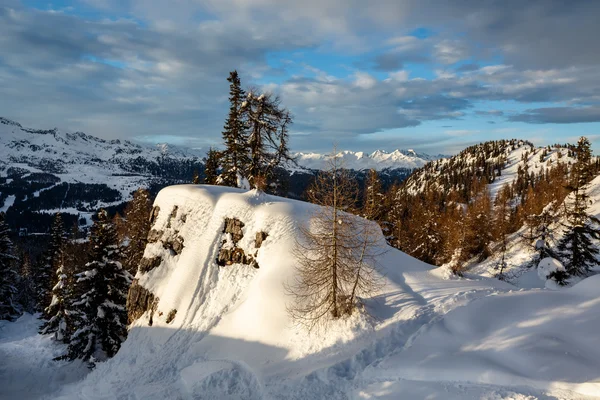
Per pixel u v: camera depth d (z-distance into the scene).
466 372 12.30
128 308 27.31
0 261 40.25
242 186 35.56
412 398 11.62
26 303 59.88
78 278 27.23
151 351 22.39
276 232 25.12
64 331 32.50
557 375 11.24
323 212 19.19
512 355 12.52
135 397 17.38
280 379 15.12
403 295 19.77
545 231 36.94
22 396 23.34
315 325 18.34
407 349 14.43
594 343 12.34
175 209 29.39
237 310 22.14
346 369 14.57
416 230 53.66
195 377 17.11
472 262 54.78
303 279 19.98
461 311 15.92
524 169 160.62
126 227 51.94
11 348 32.59
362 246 20.08
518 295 16.30
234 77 37.62
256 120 35.31
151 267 27.72
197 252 26.31
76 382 24.47
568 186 34.47
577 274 30.50
